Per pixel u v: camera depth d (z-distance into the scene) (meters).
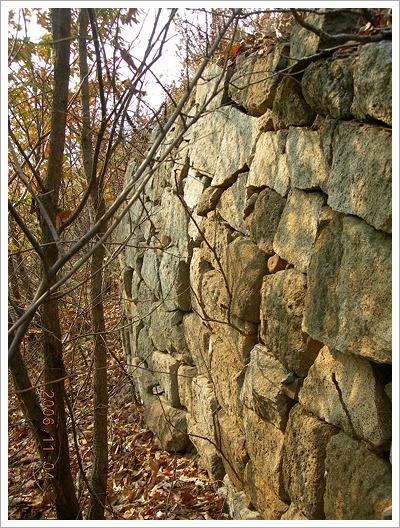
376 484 1.79
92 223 3.43
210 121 3.61
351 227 1.95
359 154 1.91
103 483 3.16
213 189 3.51
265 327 2.62
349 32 2.21
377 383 1.84
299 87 2.39
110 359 6.38
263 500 2.66
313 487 2.14
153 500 3.39
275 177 2.63
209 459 3.43
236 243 3.04
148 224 5.17
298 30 2.42
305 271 2.29
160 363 4.57
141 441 4.39
